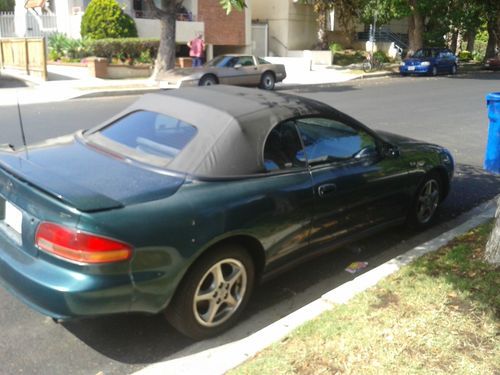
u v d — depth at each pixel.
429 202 5.56
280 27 32.59
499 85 21.83
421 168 5.21
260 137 3.81
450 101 15.88
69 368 3.27
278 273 4.00
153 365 3.32
